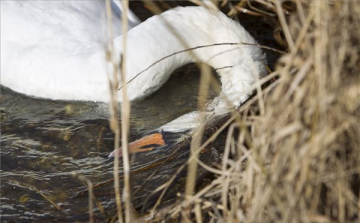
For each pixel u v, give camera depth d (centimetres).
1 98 735
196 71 772
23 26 727
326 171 428
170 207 523
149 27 721
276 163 425
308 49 427
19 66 718
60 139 678
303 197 420
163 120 705
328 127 415
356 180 463
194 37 735
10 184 618
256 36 826
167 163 629
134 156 644
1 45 729
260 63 720
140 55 699
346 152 445
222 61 738
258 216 437
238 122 459
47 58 712
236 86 689
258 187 434
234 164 468
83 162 646
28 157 654
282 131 421
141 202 580
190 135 652
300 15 454
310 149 412
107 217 548
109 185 611
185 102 728
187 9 746
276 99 437
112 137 679
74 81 705
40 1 737
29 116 710
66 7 734
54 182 621
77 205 591
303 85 421
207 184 574
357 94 427
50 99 726
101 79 697
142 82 710
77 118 706
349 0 430
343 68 433
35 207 591
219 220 484
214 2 743
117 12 797
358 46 438
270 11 850
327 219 420
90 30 729
